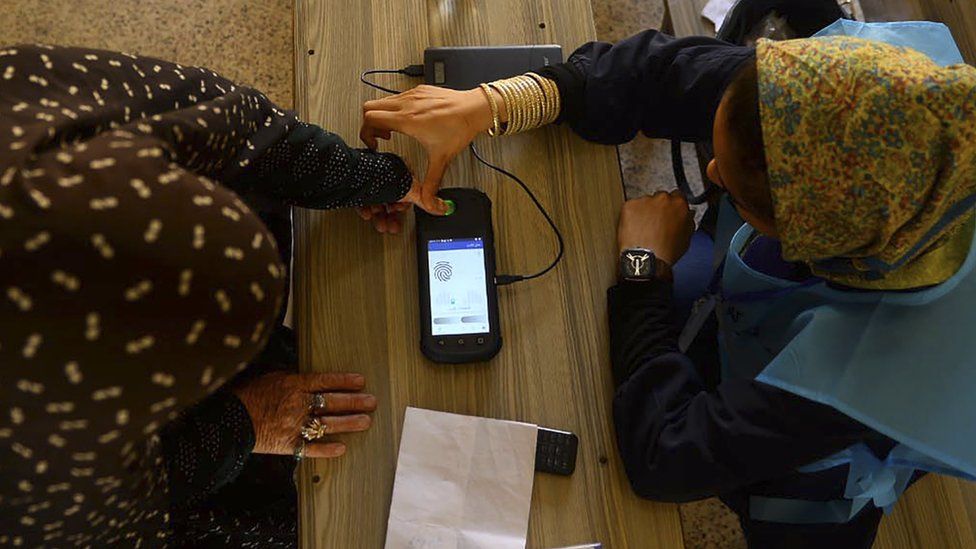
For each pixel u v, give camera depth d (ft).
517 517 2.60
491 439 2.67
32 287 1.20
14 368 1.28
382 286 2.85
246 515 3.02
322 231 2.90
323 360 2.77
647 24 5.69
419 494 2.59
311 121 3.06
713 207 3.90
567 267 2.94
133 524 1.97
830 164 1.87
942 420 2.20
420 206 2.88
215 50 5.47
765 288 2.76
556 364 2.81
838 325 2.31
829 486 3.02
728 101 2.12
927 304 2.20
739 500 3.26
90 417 1.40
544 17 3.28
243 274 1.36
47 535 1.74
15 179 1.23
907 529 3.75
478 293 2.80
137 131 1.58
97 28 5.42
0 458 1.47
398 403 2.73
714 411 2.52
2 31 5.33
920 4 4.77
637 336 2.79
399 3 3.22
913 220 1.88
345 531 2.58
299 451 2.64
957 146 1.71
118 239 1.23
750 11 3.98
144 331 1.29
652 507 2.65
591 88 3.00
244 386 2.71
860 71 1.81
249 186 2.44
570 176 3.08
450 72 3.12
